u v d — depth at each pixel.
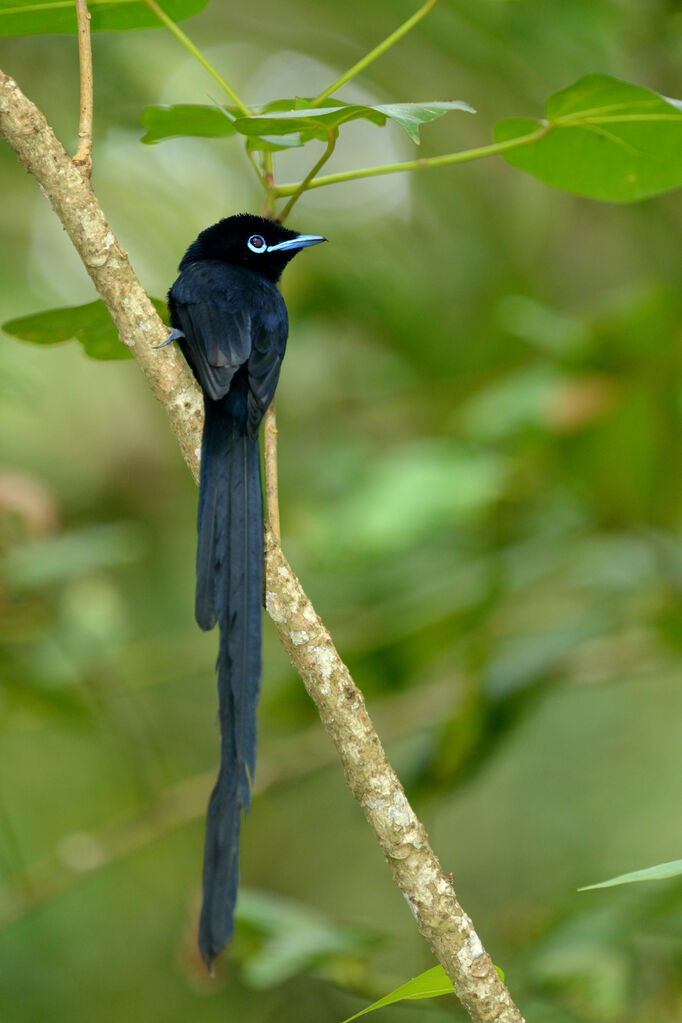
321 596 12.41
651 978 8.47
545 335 9.98
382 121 5.39
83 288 13.82
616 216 13.05
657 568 9.96
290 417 12.37
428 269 13.13
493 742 9.34
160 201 13.35
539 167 6.47
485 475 9.48
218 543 5.65
